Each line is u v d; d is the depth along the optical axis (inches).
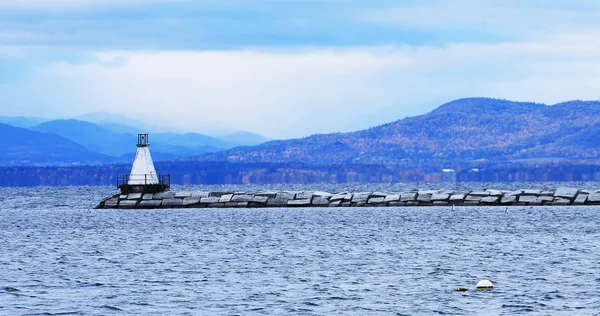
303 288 3036.4
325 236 5147.6
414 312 2583.7
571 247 4315.9
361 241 4805.6
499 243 4589.1
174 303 2760.8
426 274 3361.2
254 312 2610.7
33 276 3373.5
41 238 5182.1
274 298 2839.6
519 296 2819.9
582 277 3213.6
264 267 3627.0
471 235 5113.2
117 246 4618.6
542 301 2728.8
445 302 2733.8
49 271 3523.6
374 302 2751.0
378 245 4569.4
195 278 3302.2
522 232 5265.8
